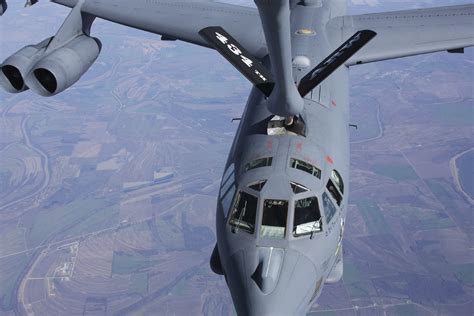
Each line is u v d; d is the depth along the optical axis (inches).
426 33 735.1
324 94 575.5
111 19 781.3
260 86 456.8
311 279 414.0
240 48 491.2
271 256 407.8
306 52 650.2
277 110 403.5
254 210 430.9
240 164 475.2
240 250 420.8
